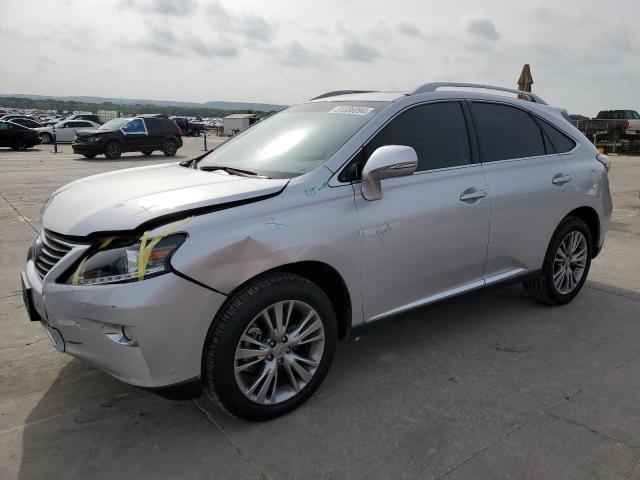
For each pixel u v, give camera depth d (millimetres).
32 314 2889
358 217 3068
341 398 3123
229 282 2594
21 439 2717
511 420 2898
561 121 4555
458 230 3586
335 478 2441
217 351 2613
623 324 4266
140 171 3592
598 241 4816
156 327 2443
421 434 2770
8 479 2418
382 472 2480
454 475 2457
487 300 4793
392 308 3391
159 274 2434
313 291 2916
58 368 3475
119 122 22031
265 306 2729
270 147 3572
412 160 3045
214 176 3186
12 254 6219
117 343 2465
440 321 4301
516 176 3977
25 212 8797
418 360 3617
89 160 20562
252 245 2648
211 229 2572
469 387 3256
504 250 3967
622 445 2680
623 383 3316
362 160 3213
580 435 2760
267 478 2441
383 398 3123
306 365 3021
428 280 3527
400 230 3258
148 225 2494
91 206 2791
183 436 2760
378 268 3211
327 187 3012
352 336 3230
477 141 3844
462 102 3859
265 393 2816
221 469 2504
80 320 2504
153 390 2551
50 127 30594
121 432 2789
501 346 3840
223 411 2994
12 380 3311
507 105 4160
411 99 3588
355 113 3531
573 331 4117
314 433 2779
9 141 25109
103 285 2438
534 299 4656
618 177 15266
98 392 3186
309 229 2854
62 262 2578
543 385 3287
